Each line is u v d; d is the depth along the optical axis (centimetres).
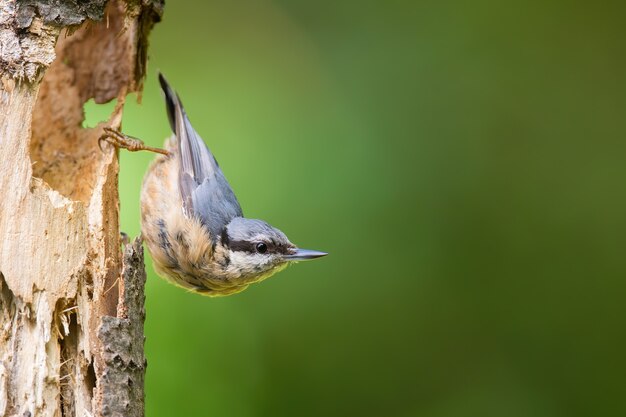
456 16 1273
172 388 1036
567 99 1216
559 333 1105
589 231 1145
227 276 903
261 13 1305
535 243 1142
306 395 1072
